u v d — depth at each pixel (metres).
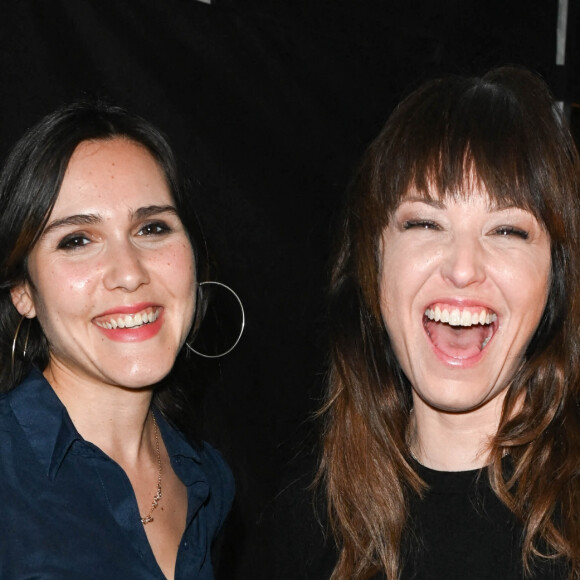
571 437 1.90
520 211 1.84
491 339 1.91
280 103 4.05
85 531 1.90
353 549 2.01
